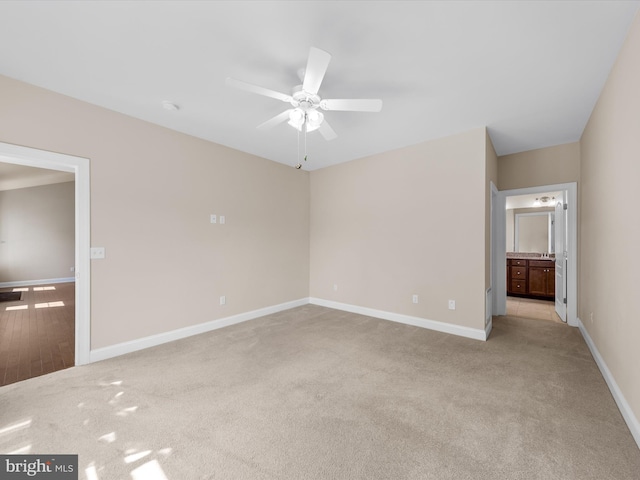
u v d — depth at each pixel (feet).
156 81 7.68
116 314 9.32
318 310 15.23
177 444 5.32
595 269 9.20
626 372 6.09
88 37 6.02
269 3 5.13
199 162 11.60
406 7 5.22
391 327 12.30
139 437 5.50
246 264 13.42
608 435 5.52
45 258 24.80
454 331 11.41
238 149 13.05
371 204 14.05
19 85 7.63
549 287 18.17
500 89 8.05
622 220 6.47
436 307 11.91
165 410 6.38
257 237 13.94
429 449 5.19
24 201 23.94
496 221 14.20
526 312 15.01
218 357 9.25
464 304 11.18
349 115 9.63
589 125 9.86
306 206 16.78
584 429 5.70
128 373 8.13
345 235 15.17
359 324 12.74
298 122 7.66
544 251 20.01
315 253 16.69
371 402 6.72
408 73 7.29
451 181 11.43
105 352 9.05
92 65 6.99
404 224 12.86
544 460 4.91
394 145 12.64
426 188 12.13
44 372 8.19
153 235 10.22
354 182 14.73
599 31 5.83
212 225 12.06
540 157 13.04
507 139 11.96
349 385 7.50
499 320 13.43
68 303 16.90
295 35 5.95
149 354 9.46
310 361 8.96
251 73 7.32
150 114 9.57
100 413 6.24
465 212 11.09
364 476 4.60
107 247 9.12
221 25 5.67
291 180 15.83
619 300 6.66
